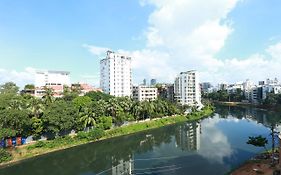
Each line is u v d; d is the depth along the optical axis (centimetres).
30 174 5775
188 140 9150
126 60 18950
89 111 9425
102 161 6750
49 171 6000
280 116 14988
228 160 6475
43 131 8112
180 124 12912
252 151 7294
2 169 5972
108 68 18150
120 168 6128
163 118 13362
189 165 6156
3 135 6588
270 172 5116
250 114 16738
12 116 6794
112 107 10388
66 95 13125
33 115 7919
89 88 18100
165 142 8912
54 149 7588
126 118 11019
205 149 7719
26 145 7381
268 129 10956
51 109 7956
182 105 16825
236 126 12075
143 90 19662
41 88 15788
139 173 5700
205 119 14850
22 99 8375
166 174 5559
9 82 14625
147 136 9919
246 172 5300
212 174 5478
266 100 19925
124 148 8075
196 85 19762
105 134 9356
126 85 18850
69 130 8956
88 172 5947
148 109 12369
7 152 6488
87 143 8525
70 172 5947
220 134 10162
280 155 4597
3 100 7619
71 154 7356
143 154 7331
